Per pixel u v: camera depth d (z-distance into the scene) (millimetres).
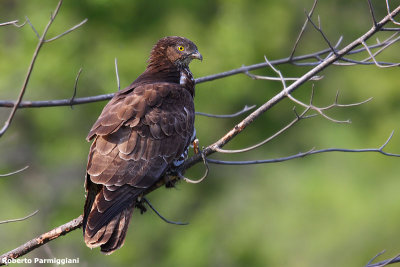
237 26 15859
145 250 17281
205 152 7254
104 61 15836
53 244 16547
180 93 7984
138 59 15922
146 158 7312
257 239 16250
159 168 7371
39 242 6863
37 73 15906
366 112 16734
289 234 15922
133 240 17344
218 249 16688
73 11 16016
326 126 16750
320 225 15703
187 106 7980
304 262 15539
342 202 15703
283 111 16719
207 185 17500
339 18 17109
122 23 16203
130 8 16141
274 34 16078
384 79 16656
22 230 17094
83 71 15898
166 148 7492
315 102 16766
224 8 16078
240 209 17031
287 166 16953
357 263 15102
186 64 8930
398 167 15906
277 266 15789
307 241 15680
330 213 15727
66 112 16203
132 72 15836
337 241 15375
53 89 16156
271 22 16078
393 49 16672
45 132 16672
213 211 17188
